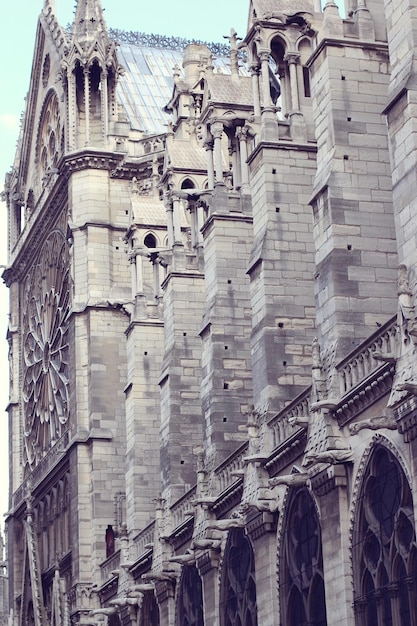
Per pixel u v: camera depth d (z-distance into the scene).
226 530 54.19
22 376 100.25
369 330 45.78
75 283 83.56
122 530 72.62
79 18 87.44
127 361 80.31
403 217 40.53
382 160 47.78
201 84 76.94
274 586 49.12
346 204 46.94
